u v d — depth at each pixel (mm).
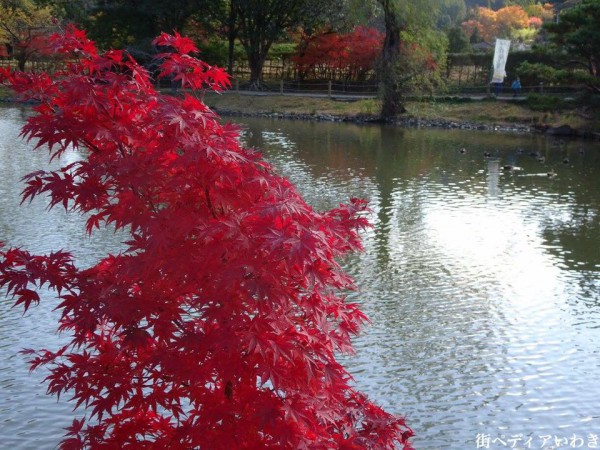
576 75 33375
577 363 9477
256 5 45719
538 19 71500
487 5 84500
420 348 9758
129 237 13797
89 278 4016
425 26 38344
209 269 3691
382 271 12883
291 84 49219
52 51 4059
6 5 43125
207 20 47812
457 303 11438
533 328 10578
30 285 11242
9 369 8633
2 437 7273
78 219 15109
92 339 4426
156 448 4023
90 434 4219
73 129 3844
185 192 3918
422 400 8398
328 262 3865
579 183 21828
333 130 34281
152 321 3777
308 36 48875
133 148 4074
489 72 47688
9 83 4133
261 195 3934
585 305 11570
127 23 45562
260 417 3670
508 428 7852
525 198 19438
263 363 3730
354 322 4523
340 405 4355
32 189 3920
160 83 41094
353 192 19547
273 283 3609
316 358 3961
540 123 36906
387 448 4457
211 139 3824
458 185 21047
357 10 41375
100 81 4031
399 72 39094
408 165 24406
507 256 14062
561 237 15531
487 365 9336
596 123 35094
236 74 51375
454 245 14703
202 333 3754
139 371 4020
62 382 4125
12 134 26984
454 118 39094
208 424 3770
